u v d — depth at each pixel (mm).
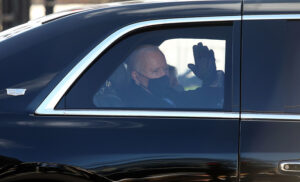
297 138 9594
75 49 10375
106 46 10398
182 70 10461
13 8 35281
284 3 10578
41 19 11312
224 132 9719
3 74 10289
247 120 9781
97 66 10320
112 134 9789
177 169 9609
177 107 10125
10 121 9914
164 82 10430
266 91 9945
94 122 9922
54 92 10094
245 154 9578
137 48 10500
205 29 10461
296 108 9852
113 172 9648
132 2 11297
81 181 9727
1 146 9750
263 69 10070
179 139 9703
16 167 9695
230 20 10406
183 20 10500
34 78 10227
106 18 10648
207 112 9945
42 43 10492
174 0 11016
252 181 9570
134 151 9664
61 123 9906
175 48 10516
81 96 10125
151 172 9633
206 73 10344
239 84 10031
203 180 9609
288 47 10172
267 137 9641
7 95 10125
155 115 9977
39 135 9805
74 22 10695
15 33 10867
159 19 10539
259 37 10242
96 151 9688
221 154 9586
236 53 10195
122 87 10320
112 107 10117
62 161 9656
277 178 9531
